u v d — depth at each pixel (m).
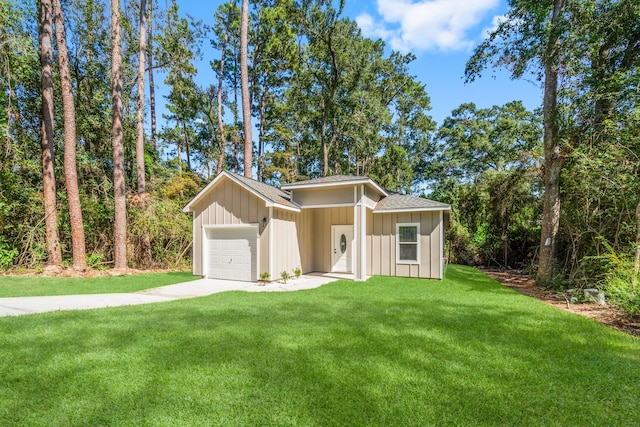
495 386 3.21
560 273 9.84
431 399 2.95
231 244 11.77
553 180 10.05
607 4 9.14
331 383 3.23
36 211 13.55
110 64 18.33
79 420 2.62
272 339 4.56
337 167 28.05
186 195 21.11
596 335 4.85
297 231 12.66
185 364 3.67
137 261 15.38
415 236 12.16
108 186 16.41
